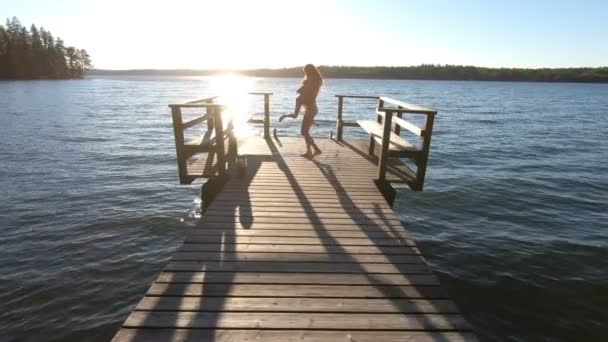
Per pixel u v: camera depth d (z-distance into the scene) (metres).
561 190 11.47
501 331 4.90
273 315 2.64
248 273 3.18
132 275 6.28
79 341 4.74
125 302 5.54
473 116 34.38
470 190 11.29
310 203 4.99
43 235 7.74
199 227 4.14
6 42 91.00
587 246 7.46
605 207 10.01
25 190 10.73
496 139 21.36
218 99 8.05
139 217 8.79
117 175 12.62
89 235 7.79
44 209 9.23
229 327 2.50
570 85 158.12
